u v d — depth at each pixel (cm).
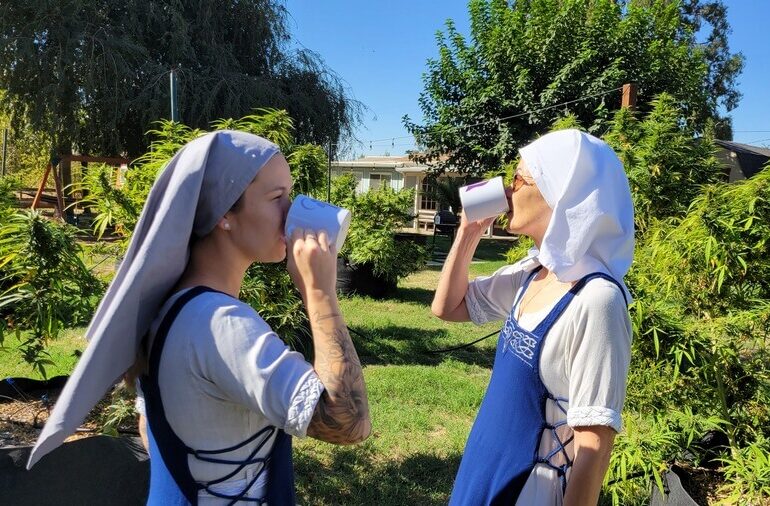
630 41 1406
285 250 113
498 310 183
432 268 1316
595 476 122
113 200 308
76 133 1425
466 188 166
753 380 252
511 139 1478
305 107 1683
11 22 1374
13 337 509
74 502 211
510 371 142
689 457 268
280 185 109
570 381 127
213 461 101
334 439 99
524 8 1579
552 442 136
